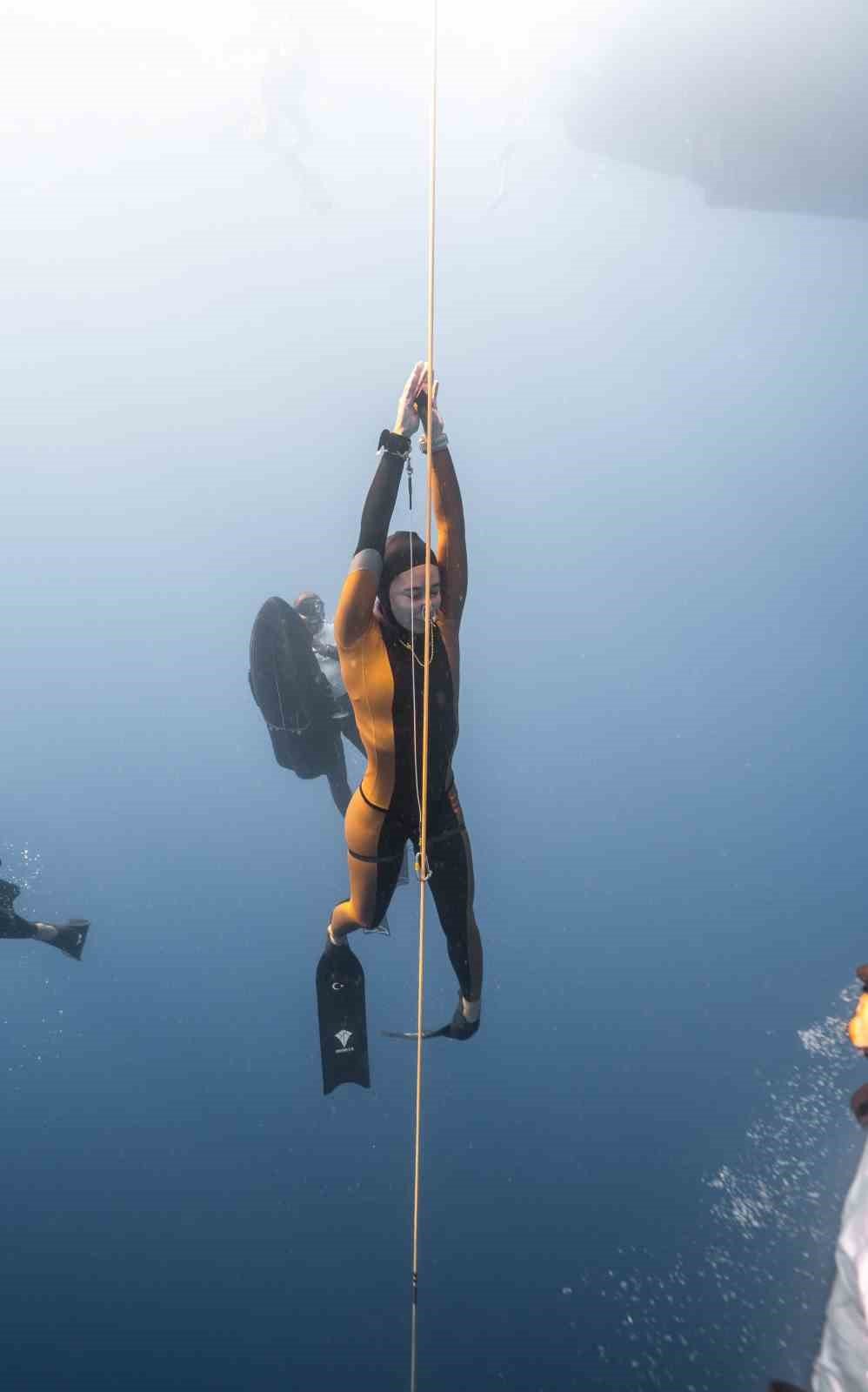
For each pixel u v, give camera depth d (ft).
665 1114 14.64
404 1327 12.74
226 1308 13.09
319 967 11.92
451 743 9.95
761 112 32.68
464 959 11.00
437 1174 14.28
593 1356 12.22
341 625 9.30
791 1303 12.57
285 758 15.93
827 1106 14.43
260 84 30.01
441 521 9.52
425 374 9.02
